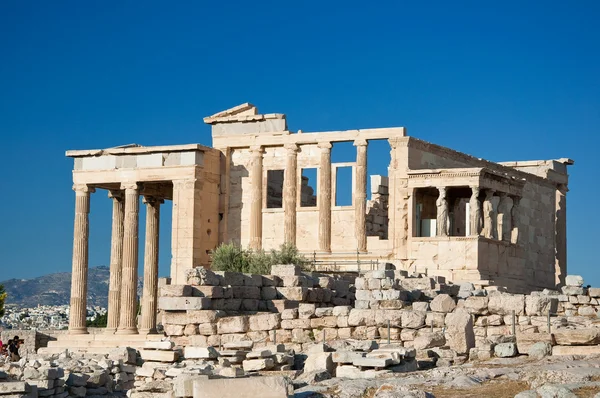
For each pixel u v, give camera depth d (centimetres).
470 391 3061
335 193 7925
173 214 7750
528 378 3166
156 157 7844
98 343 7425
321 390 3180
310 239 7912
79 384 4606
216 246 8012
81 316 7938
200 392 2872
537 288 8238
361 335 4606
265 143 8000
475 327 4519
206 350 4169
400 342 4512
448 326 4038
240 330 4866
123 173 7900
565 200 9269
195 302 4975
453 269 7119
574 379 3081
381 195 8306
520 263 7631
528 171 9088
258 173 8012
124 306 7794
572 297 4928
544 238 8856
